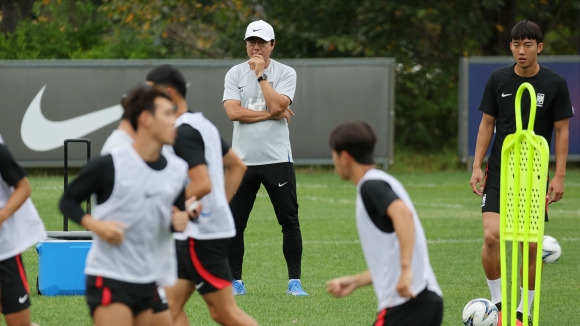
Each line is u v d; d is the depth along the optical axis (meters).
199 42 101.25
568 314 29.77
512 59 78.25
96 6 104.06
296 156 75.25
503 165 23.81
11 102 71.50
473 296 32.41
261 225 49.81
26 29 85.88
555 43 109.62
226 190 22.94
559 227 50.03
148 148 17.80
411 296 17.00
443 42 97.56
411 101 95.06
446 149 92.00
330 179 73.00
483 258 28.23
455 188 68.75
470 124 78.81
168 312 19.05
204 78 73.25
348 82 75.56
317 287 33.72
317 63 75.19
